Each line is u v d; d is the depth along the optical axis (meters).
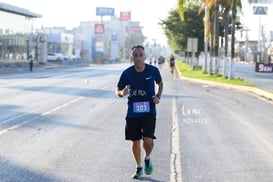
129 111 12.78
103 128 21.52
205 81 57.81
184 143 18.02
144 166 13.24
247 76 78.00
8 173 13.20
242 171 13.74
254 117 26.36
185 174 13.33
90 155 15.67
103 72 90.44
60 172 13.37
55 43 174.00
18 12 108.31
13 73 82.31
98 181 12.49
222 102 34.81
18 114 26.23
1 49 102.38
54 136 19.22
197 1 87.44
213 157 15.59
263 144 18.02
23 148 16.69
